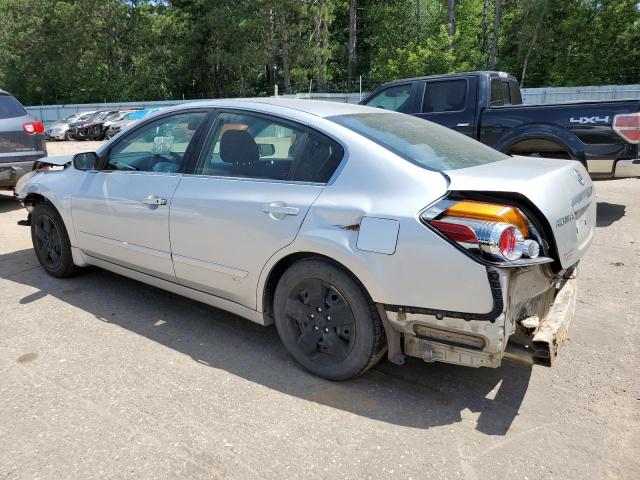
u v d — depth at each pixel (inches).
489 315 101.3
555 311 118.6
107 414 113.3
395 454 101.6
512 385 126.3
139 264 163.0
